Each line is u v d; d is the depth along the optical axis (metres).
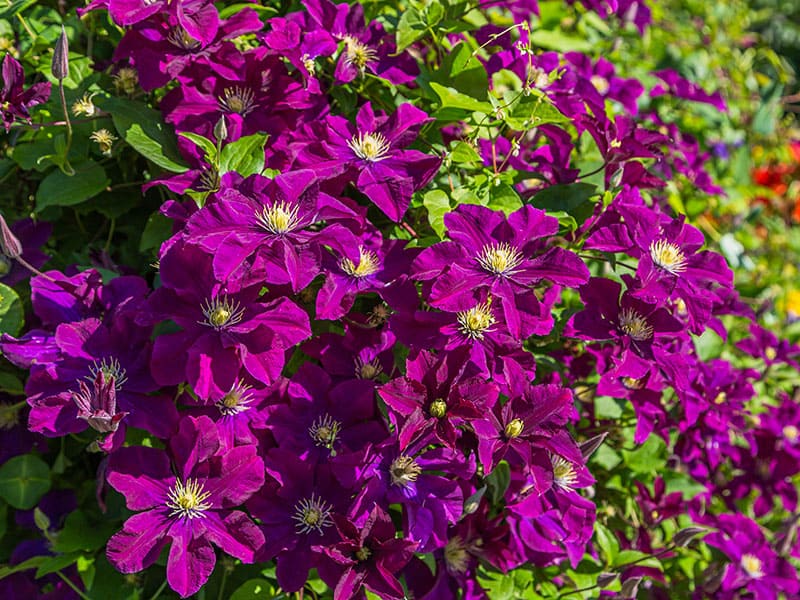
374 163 0.86
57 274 0.84
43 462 0.90
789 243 1.84
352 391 0.84
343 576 0.77
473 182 0.93
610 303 0.87
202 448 0.78
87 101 0.89
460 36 1.04
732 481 1.20
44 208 0.95
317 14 0.93
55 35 0.96
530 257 0.84
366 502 0.80
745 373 1.09
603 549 0.99
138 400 0.80
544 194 0.95
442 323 0.82
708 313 0.85
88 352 0.81
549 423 0.81
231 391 0.81
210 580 0.88
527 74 0.97
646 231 0.87
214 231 0.78
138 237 0.96
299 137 0.88
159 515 0.78
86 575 0.86
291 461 0.81
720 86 1.71
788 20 3.29
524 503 0.86
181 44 0.87
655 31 1.62
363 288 0.82
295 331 0.79
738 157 1.66
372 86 0.97
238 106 0.89
